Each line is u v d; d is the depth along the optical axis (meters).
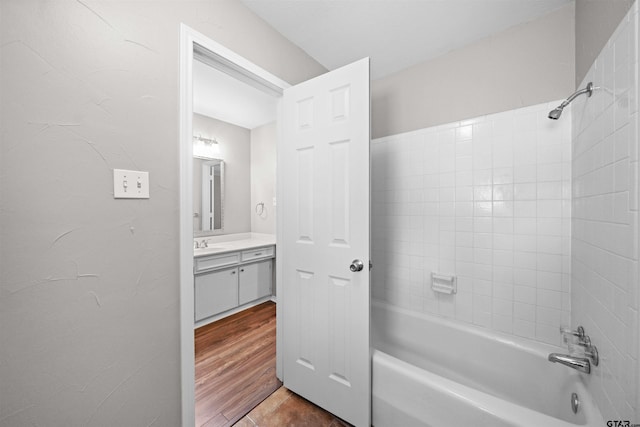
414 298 1.97
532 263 1.51
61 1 0.84
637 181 0.75
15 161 0.77
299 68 1.78
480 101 1.69
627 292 0.79
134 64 1.00
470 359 1.62
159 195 1.08
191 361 1.18
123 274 0.99
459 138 1.76
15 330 0.78
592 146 1.10
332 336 1.46
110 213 0.95
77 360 0.89
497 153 1.62
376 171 2.17
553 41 1.45
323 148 1.49
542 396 1.35
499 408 1.01
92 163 0.91
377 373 1.34
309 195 1.56
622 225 0.83
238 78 1.53
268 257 3.25
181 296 1.15
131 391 1.01
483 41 1.68
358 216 1.36
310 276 1.55
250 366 1.92
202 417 1.44
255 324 2.64
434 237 1.87
